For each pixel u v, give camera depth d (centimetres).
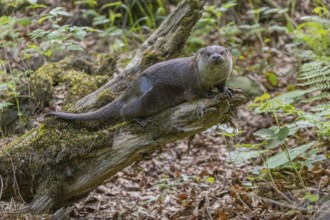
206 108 507
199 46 982
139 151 537
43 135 558
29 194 571
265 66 942
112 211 623
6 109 703
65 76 735
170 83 515
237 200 592
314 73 650
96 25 1045
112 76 777
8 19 675
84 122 559
